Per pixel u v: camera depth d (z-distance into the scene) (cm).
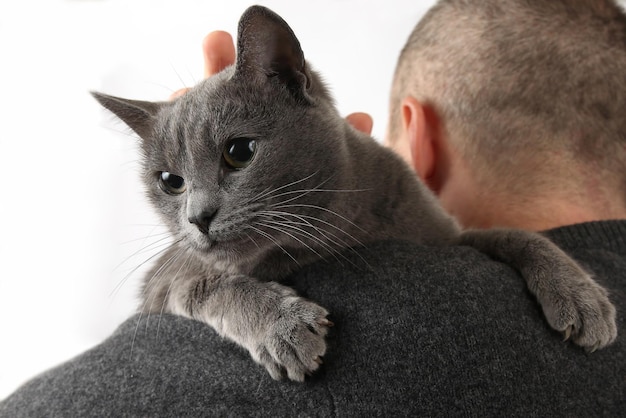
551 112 50
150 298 53
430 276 42
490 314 41
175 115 50
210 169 47
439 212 52
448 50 54
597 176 51
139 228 86
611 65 50
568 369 42
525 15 51
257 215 46
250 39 48
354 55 92
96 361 43
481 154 53
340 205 48
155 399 41
